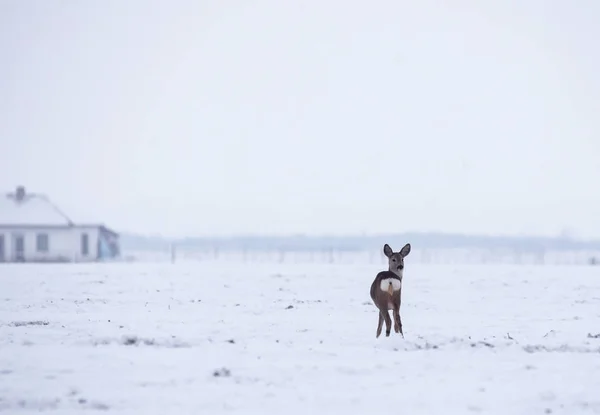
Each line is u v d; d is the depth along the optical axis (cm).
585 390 3753
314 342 5262
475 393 3669
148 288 10325
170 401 3469
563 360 4600
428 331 5900
